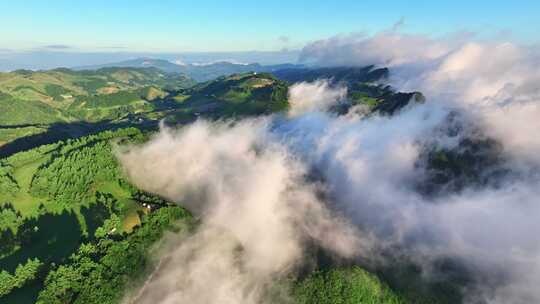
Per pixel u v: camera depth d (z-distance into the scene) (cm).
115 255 18025
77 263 16675
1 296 15462
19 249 18850
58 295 15362
